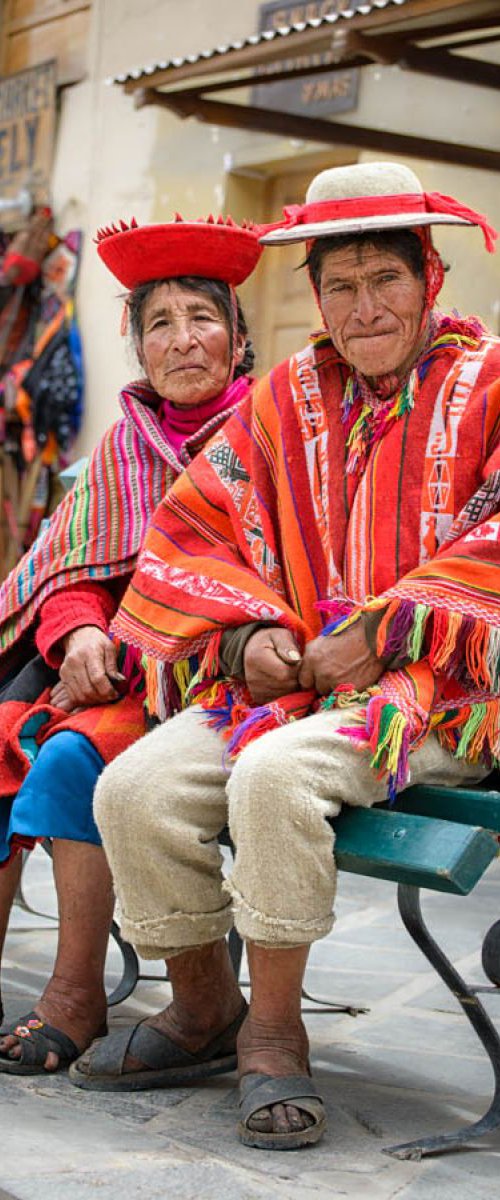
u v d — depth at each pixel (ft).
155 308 9.15
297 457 8.11
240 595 7.85
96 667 8.54
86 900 8.16
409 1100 7.79
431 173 19.99
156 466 9.34
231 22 23.09
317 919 6.97
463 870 6.48
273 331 22.68
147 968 10.52
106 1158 6.81
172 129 24.16
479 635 7.18
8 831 8.29
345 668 7.41
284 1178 6.60
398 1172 6.72
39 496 25.48
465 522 7.48
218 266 9.12
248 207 23.52
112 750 8.21
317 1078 8.14
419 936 7.04
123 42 25.36
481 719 7.57
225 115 18.69
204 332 9.12
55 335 25.54
